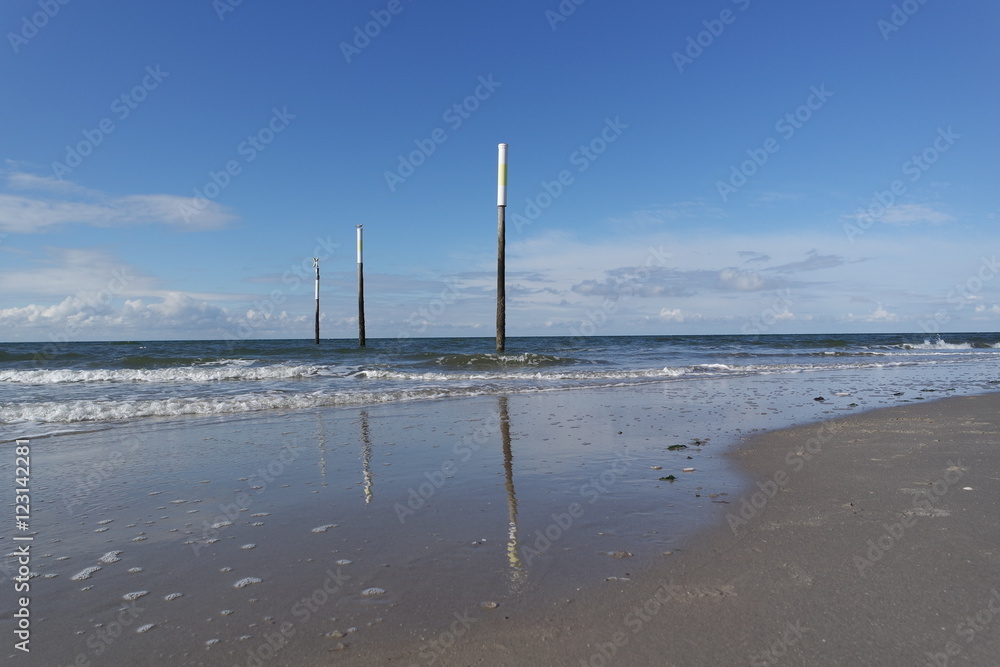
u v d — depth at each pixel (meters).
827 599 2.47
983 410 7.82
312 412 8.62
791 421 7.41
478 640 2.20
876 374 15.32
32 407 8.27
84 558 3.12
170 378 14.51
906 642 2.11
